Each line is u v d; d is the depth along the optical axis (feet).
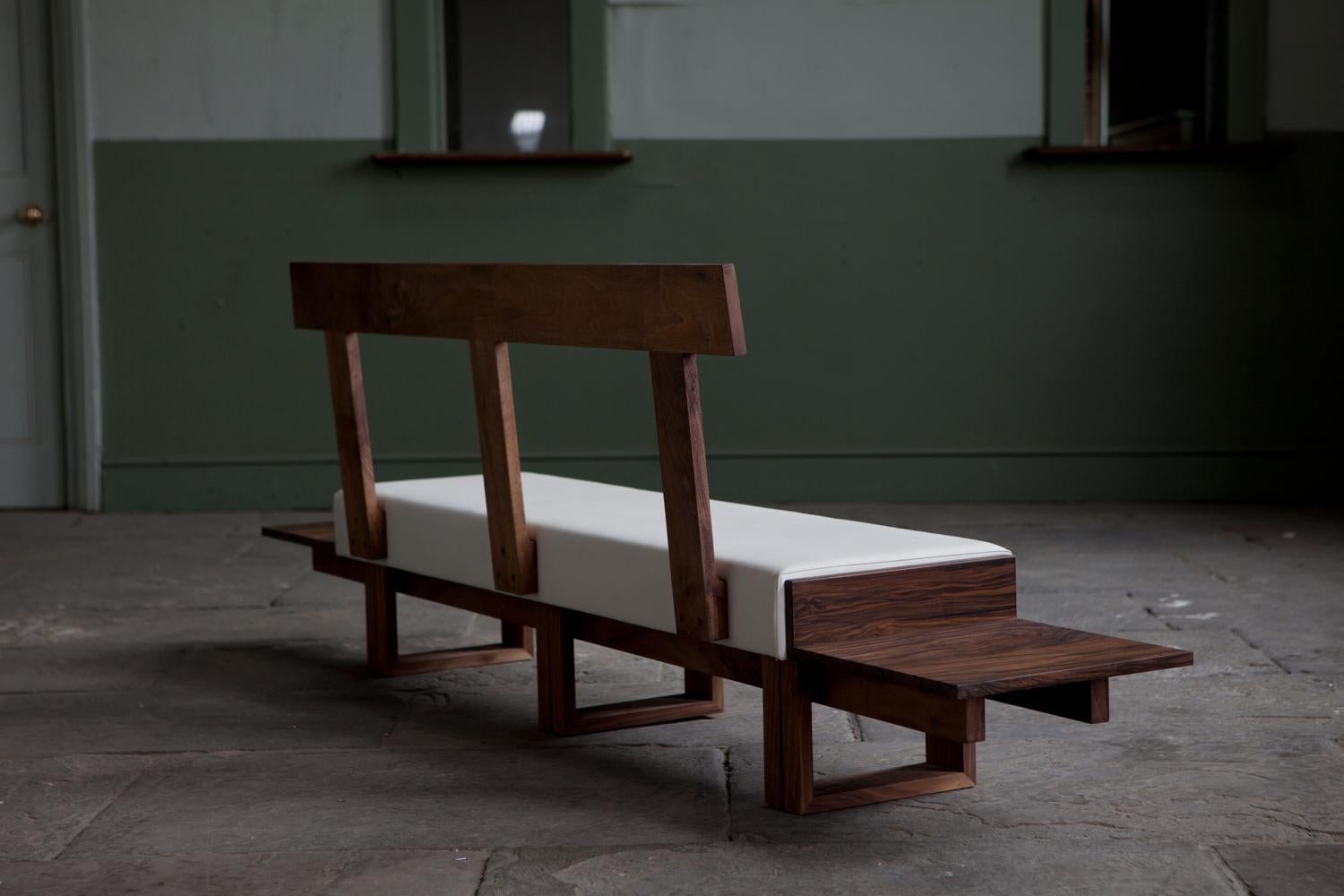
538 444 19.52
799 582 7.42
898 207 19.43
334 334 10.22
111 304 19.19
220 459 19.38
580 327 8.03
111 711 9.92
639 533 8.39
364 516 10.39
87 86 18.90
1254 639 11.78
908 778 8.15
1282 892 6.68
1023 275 19.51
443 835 7.50
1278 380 19.57
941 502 19.67
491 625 12.61
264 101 19.07
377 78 19.08
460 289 8.93
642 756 8.83
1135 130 20.03
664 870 6.99
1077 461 19.65
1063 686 7.13
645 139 19.29
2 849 7.37
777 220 19.43
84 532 17.62
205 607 13.39
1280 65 19.21
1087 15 19.80
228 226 19.20
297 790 8.25
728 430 19.61
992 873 6.93
